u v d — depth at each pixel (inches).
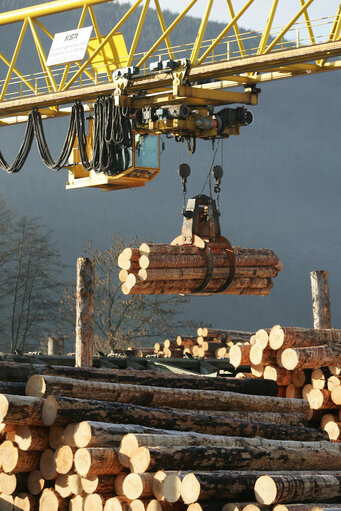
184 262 921.5
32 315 3051.2
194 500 454.3
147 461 478.0
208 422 572.4
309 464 557.0
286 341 723.4
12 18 1206.9
